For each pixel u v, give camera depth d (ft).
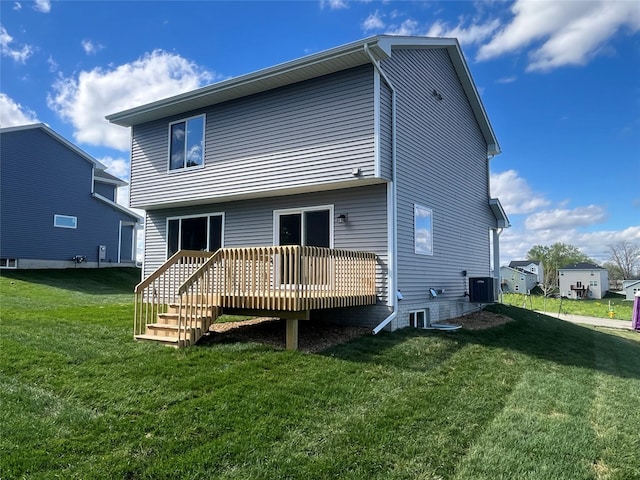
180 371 19.17
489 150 52.80
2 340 22.58
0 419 13.74
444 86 41.68
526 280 169.78
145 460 11.92
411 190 34.24
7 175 70.49
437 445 13.97
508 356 26.50
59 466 11.48
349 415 15.67
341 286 27.71
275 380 18.62
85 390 16.53
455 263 42.63
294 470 11.92
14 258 70.85
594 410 18.28
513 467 12.91
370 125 29.94
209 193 38.04
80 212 81.76
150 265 45.52
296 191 34.83
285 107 34.17
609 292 182.19
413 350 25.30
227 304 26.20
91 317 32.53
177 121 41.11
